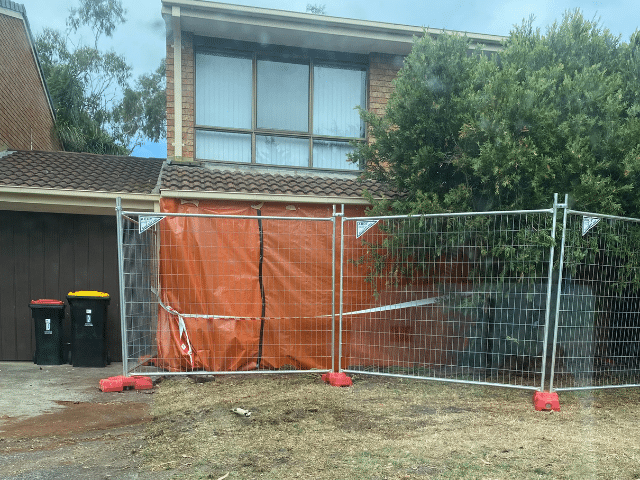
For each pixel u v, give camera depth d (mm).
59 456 3594
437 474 3287
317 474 3283
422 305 6457
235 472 3309
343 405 5023
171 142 8742
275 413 4715
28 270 7562
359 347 6695
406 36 9227
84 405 4984
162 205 6984
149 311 6359
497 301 6152
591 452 3715
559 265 4918
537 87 5656
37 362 7195
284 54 9453
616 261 5891
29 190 6789
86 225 7707
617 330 5871
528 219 5805
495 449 3768
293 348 6699
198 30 8852
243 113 9242
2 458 3551
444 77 6371
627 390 5758
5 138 10406
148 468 3373
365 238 6875
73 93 21938
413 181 6574
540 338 5969
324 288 6809
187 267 6527
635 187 5871
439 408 4938
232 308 6590
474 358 5949
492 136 5848
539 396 4941
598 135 5789
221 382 6023
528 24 6988
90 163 8836
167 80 8781
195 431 4176
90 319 7062
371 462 3496
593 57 6586
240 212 7254
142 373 5766
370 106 9648
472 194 6336
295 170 9164
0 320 7477
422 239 6219
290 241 6773
